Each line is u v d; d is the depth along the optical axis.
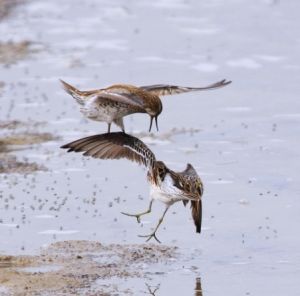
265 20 31.91
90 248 14.70
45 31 29.97
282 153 20.31
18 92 24.39
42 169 18.81
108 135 11.23
